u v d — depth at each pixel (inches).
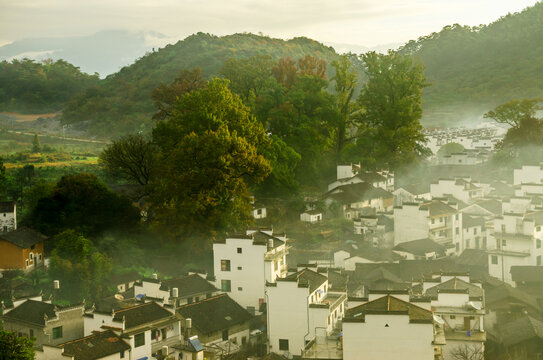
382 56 6948.8
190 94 5305.1
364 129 7037.4
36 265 4367.6
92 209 4690.0
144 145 5182.1
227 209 4559.5
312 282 3678.6
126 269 4345.5
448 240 5556.1
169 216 4483.3
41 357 2859.3
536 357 3270.2
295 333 3501.5
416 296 3368.6
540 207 5295.3
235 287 4069.9
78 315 3302.2
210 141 4416.8
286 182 5516.7
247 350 3627.0
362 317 2746.1
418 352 2691.9
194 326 3496.6
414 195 6294.3
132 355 3026.6
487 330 3725.4
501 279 4717.0
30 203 5265.8
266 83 6496.1
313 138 6151.6
